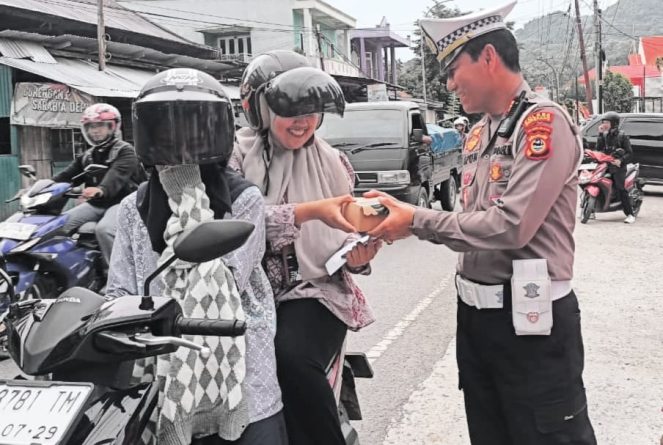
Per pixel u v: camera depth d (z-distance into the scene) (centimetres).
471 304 238
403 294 690
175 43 1827
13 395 155
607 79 4650
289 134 242
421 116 1188
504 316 230
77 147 1353
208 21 2934
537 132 213
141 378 192
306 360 237
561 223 225
